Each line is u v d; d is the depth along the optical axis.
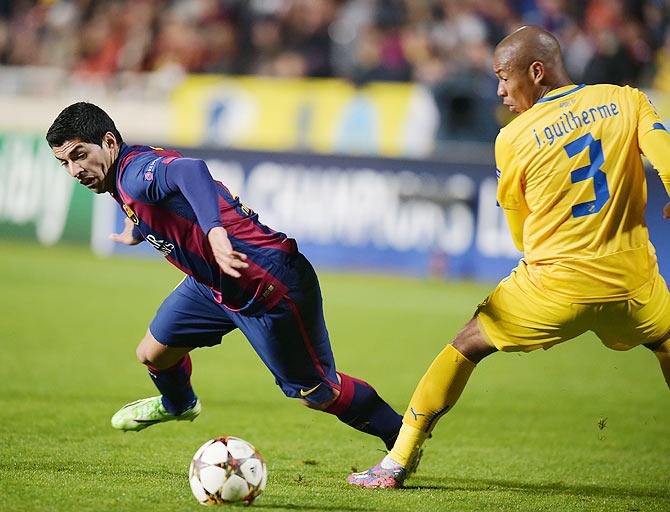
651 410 27.19
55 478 16.53
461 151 61.69
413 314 45.72
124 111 68.69
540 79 16.11
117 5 75.44
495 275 57.56
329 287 54.03
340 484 17.12
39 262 58.47
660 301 16.05
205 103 66.62
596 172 15.53
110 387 27.52
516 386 30.67
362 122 63.25
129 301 45.84
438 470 19.17
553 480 18.55
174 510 14.42
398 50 66.81
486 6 66.75
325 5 70.31
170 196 15.47
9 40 76.62
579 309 15.72
